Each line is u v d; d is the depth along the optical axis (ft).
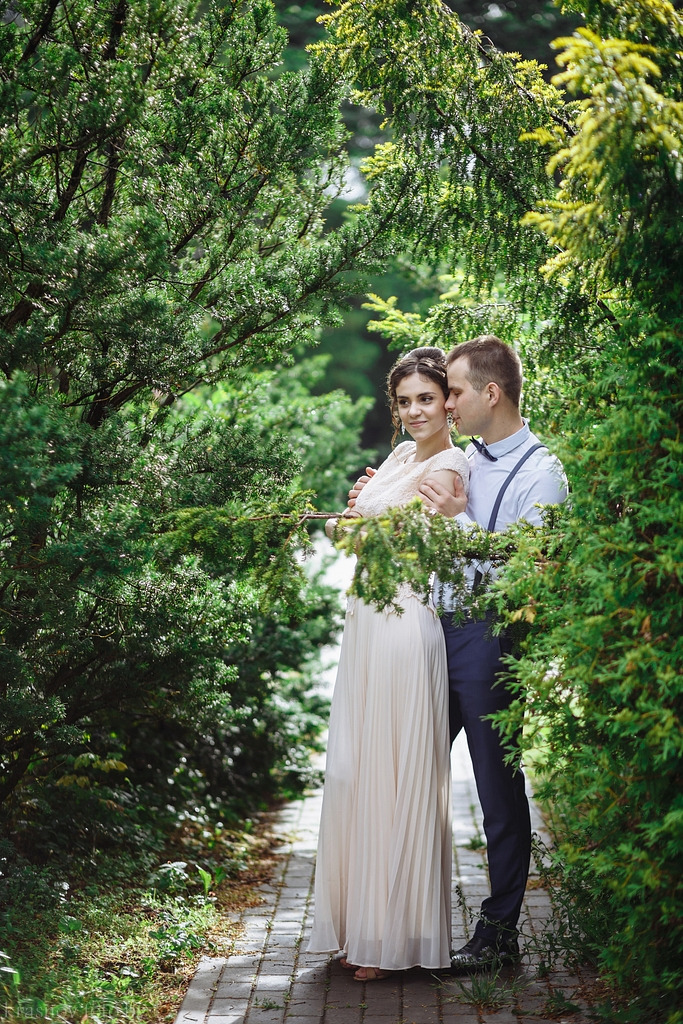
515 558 9.63
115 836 15.42
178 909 13.60
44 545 11.85
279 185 14.03
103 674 13.89
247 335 13.48
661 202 9.26
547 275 10.59
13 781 13.82
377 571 9.86
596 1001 10.75
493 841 11.83
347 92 13.83
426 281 22.84
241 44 13.46
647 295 10.02
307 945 12.91
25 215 11.83
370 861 11.46
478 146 14.16
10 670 11.45
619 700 8.78
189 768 19.20
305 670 25.68
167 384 12.80
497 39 36.76
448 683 11.91
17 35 12.60
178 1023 10.56
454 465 11.59
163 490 12.17
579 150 8.98
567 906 11.82
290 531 11.10
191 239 13.46
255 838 18.44
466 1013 10.69
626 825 9.52
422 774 11.41
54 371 13.16
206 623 13.21
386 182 14.32
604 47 8.79
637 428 9.06
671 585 9.00
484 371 11.82
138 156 12.37
